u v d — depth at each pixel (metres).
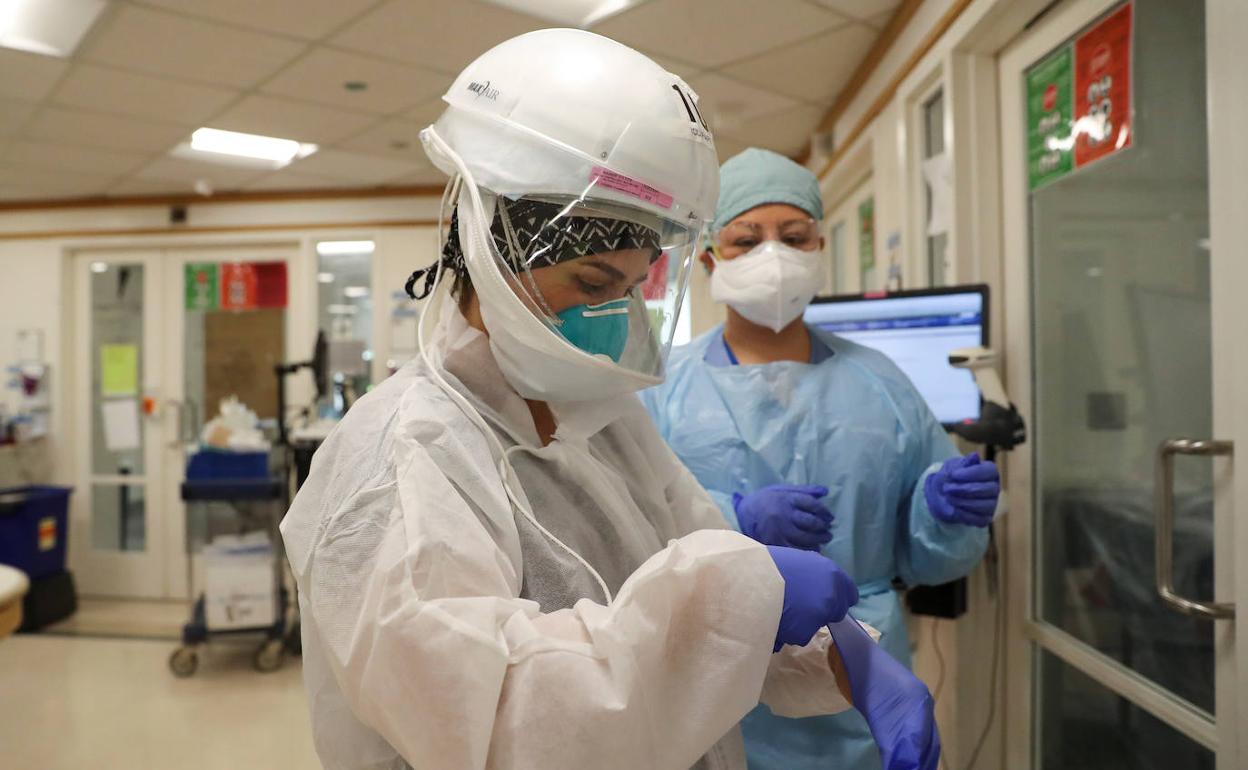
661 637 0.53
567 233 0.65
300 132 3.50
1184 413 1.25
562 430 0.73
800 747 1.16
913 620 2.11
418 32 2.50
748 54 2.66
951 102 1.89
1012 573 1.81
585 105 0.64
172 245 4.67
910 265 2.25
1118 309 1.43
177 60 2.71
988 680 1.86
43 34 2.53
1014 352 1.80
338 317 4.62
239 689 3.10
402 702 0.50
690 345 1.49
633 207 0.65
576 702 0.49
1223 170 1.05
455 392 0.66
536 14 2.38
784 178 1.36
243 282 4.68
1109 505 1.47
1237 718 1.03
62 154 3.79
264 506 3.44
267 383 4.65
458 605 0.51
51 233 4.68
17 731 2.73
